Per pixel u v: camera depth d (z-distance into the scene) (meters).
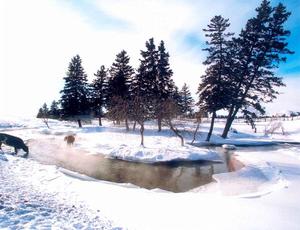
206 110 39.59
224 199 12.75
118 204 11.22
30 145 33.88
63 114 57.38
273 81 37.88
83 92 57.00
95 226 8.00
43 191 11.52
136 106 34.94
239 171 20.25
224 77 39.34
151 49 46.44
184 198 12.82
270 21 38.19
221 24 38.22
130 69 53.38
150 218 9.70
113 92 51.47
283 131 61.31
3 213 7.32
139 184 18.16
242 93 39.66
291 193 13.76
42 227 6.91
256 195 13.57
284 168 20.28
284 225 9.48
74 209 9.48
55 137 42.25
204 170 22.52
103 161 25.64
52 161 24.62
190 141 38.06
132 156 26.92
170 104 34.50
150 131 44.62
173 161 25.91
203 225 9.25
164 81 46.41
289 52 37.62
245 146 36.62
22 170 15.70
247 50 38.75
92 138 39.53
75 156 27.52
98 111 58.69
